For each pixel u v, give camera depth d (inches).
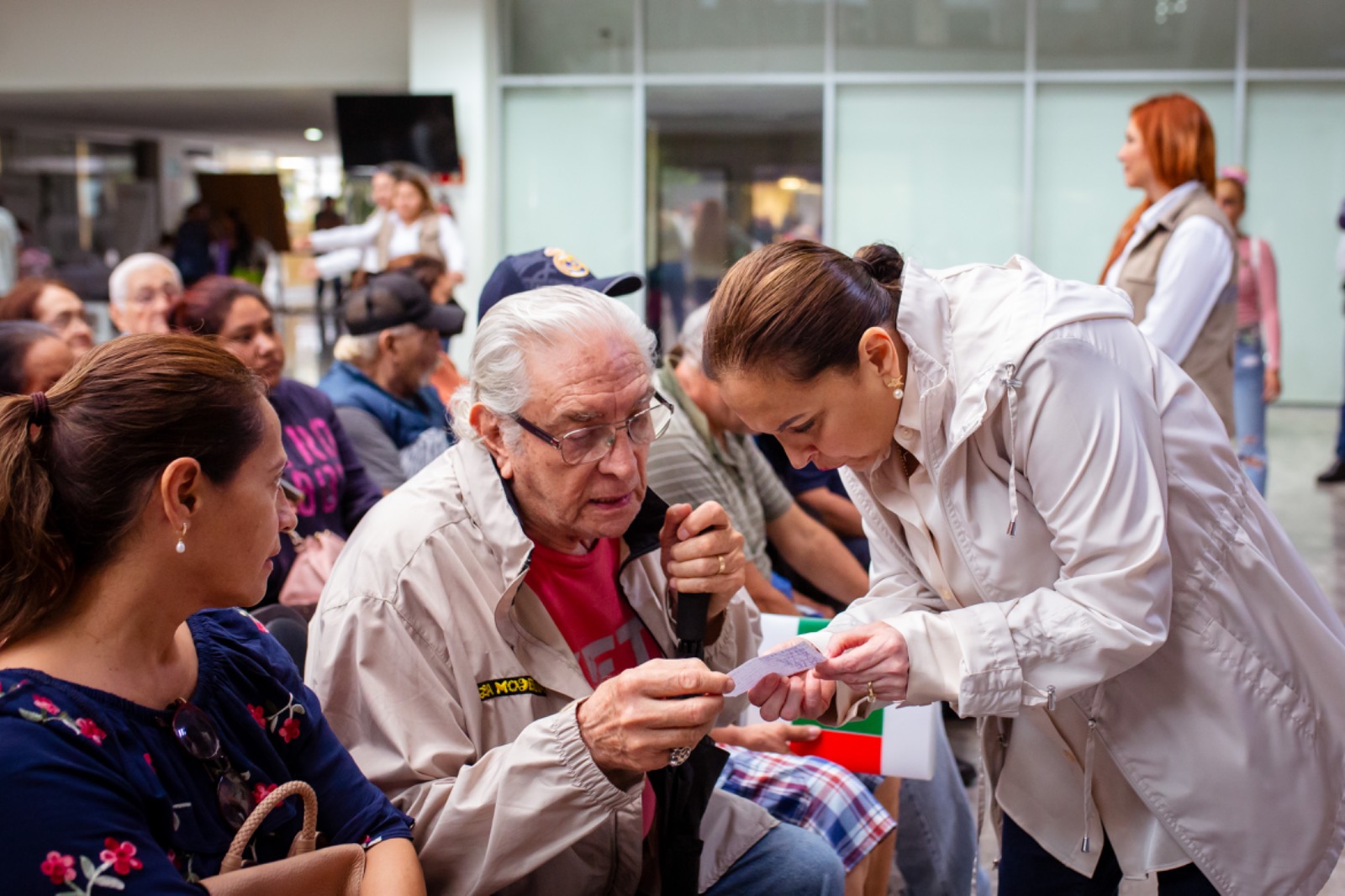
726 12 360.2
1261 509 65.4
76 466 48.4
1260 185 355.3
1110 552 58.5
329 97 469.7
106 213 767.7
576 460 64.7
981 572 63.7
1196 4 343.9
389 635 64.4
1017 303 61.0
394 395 149.5
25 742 46.3
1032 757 73.1
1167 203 141.9
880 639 60.6
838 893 76.0
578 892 66.4
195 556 50.4
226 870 50.9
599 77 366.3
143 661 51.4
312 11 390.0
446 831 61.0
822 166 362.3
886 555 73.7
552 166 373.4
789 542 117.2
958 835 103.7
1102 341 59.7
